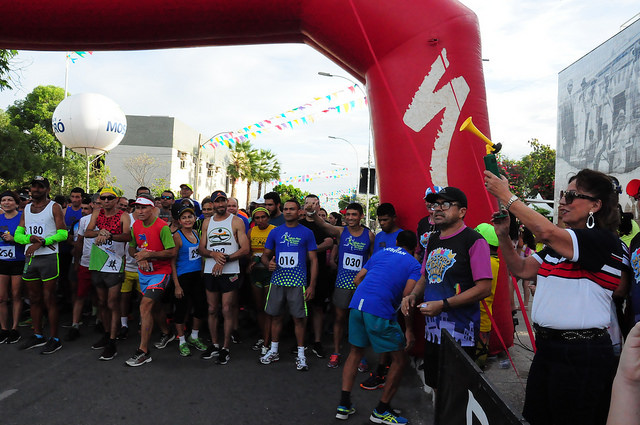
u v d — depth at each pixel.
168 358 5.33
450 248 3.26
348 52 5.80
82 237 6.12
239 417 3.82
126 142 42.06
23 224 5.47
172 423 3.66
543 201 18.34
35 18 5.93
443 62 5.21
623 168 12.11
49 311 5.41
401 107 5.33
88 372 4.75
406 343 3.85
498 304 5.02
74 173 30.05
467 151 5.16
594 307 2.29
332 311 7.20
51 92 36.81
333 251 6.53
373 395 4.39
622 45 12.36
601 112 13.48
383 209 5.09
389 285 3.79
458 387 1.86
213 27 6.04
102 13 5.89
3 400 3.98
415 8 5.32
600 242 2.26
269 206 6.22
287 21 5.95
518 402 4.00
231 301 5.30
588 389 2.28
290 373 4.97
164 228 5.15
